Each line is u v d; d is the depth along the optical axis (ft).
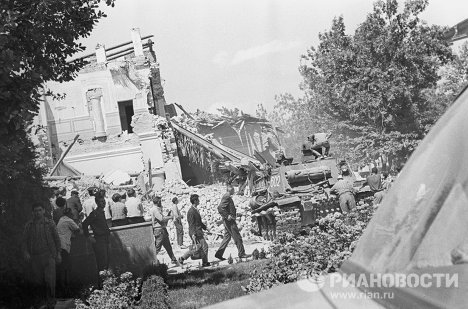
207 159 158.20
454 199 7.48
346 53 121.08
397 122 120.26
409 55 119.03
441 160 7.84
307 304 7.88
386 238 8.07
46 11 47.80
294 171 86.89
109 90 151.94
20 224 50.47
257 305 8.40
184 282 53.62
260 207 89.45
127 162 150.00
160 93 164.25
